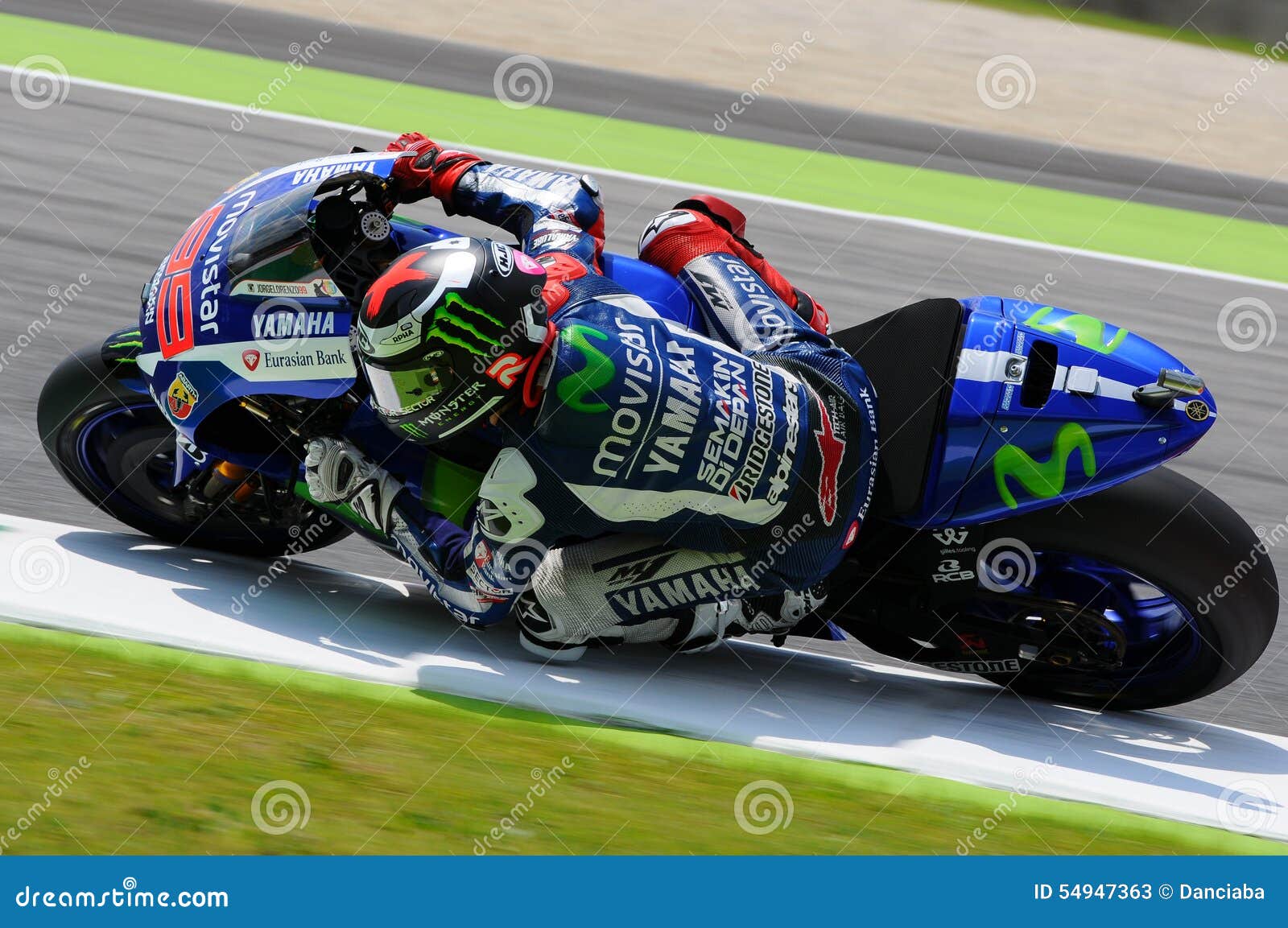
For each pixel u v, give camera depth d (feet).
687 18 183.52
